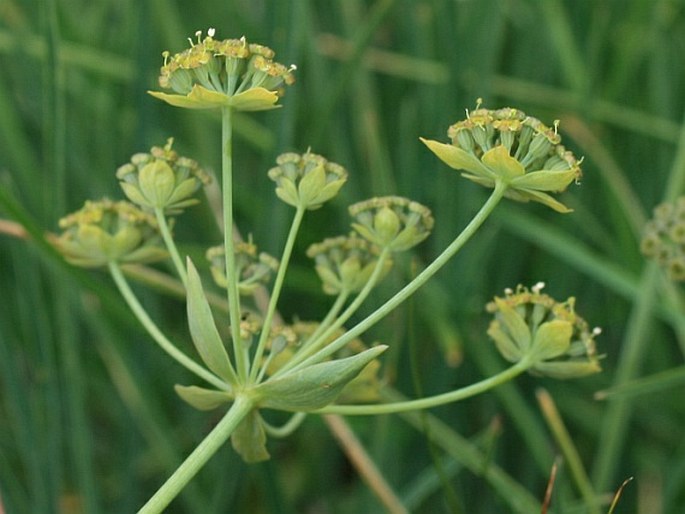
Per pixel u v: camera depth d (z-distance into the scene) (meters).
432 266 0.19
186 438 0.32
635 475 0.32
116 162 0.32
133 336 0.30
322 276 0.21
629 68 0.38
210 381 0.20
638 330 0.28
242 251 0.21
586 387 0.34
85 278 0.25
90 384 0.34
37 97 0.34
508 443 0.31
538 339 0.21
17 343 0.30
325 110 0.32
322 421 0.32
